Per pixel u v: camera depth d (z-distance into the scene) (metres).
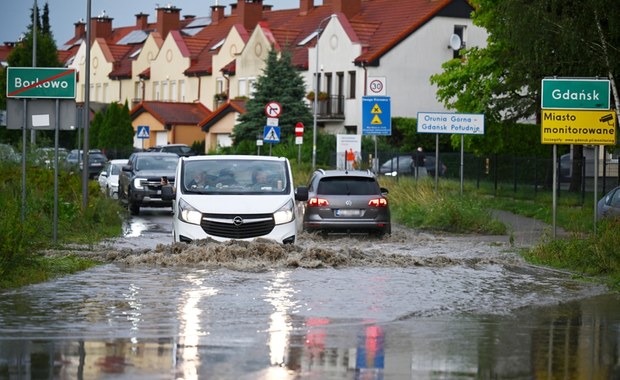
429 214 61.53
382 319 25.05
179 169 41.44
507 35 65.12
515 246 49.06
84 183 56.41
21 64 149.00
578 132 44.06
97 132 163.12
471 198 64.25
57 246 42.72
